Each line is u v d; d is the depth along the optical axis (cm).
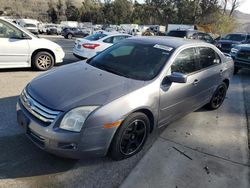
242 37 1830
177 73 371
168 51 411
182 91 409
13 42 743
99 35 1055
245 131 480
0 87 608
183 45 433
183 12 6319
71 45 1995
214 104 565
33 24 3897
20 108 333
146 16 7319
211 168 352
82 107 294
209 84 495
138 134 351
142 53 417
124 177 317
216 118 529
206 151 394
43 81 349
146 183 310
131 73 381
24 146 358
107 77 361
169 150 385
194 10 6172
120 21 7988
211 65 502
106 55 441
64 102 298
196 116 529
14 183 289
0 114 449
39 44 793
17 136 381
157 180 317
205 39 1631
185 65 427
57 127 288
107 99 308
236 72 1099
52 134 288
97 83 339
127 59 414
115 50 447
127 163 344
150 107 348
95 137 298
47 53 816
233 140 439
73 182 301
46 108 297
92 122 292
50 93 315
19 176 301
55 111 291
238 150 407
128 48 438
